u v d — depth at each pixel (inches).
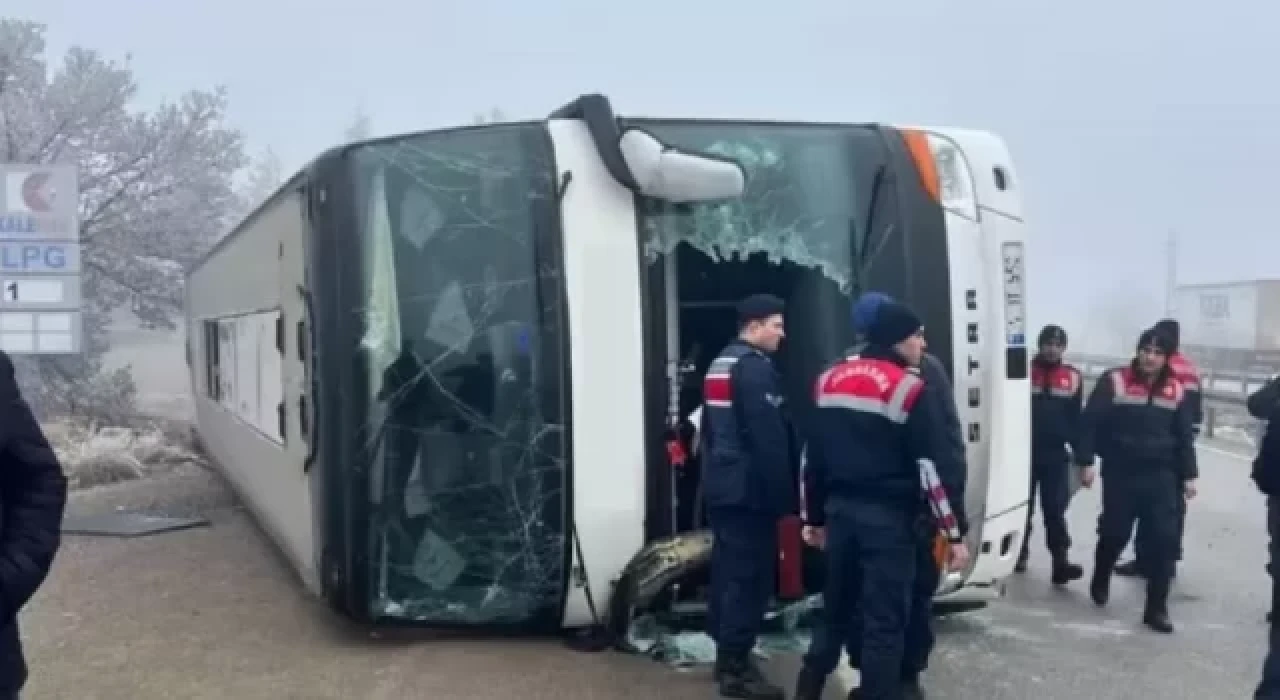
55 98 948.0
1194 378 324.5
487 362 243.1
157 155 970.7
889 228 254.4
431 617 246.1
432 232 243.8
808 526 218.1
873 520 204.2
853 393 205.3
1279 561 215.2
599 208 244.2
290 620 278.5
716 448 222.5
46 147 945.5
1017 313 264.5
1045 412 336.8
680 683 229.9
